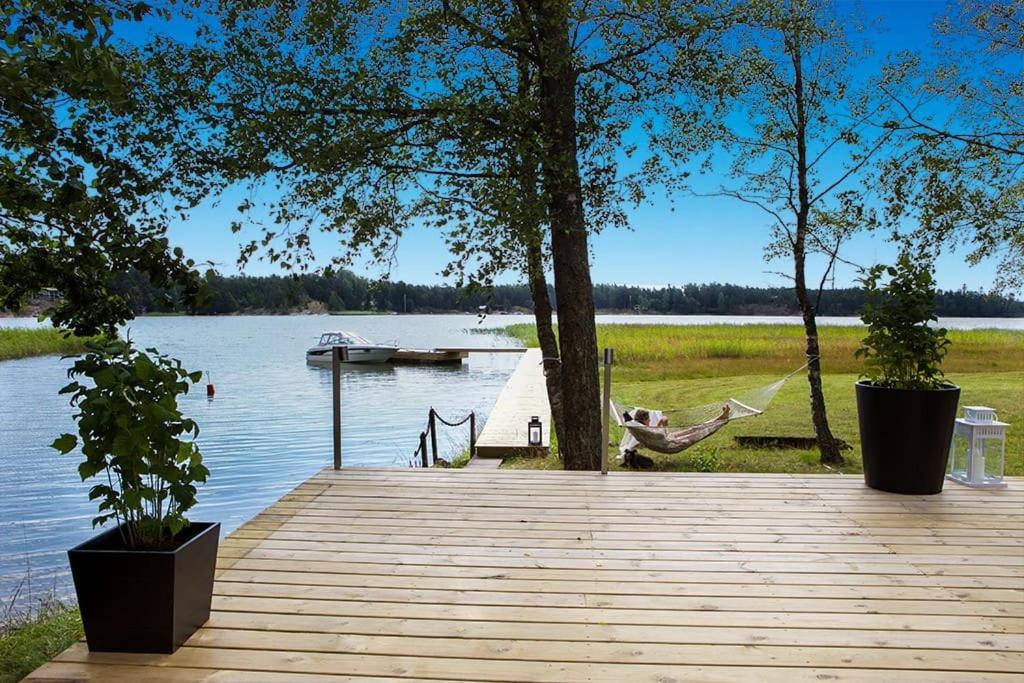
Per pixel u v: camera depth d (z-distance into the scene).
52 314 3.34
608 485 4.53
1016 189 6.96
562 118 6.59
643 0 6.20
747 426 10.21
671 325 36.88
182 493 2.35
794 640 2.43
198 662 2.27
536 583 2.94
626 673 2.21
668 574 3.04
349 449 10.83
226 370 24.09
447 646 2.38
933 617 2.62
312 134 6.34
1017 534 3.58
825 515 3.89
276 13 6.49
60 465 9.90
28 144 2.99
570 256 6.96
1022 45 6.75
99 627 2.31
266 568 3.10
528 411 12.09
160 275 3.28
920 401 4.18
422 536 3.54
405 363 26.84
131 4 2.97
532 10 6.42
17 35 2.49
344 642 2.41
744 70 7.50
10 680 2.98
